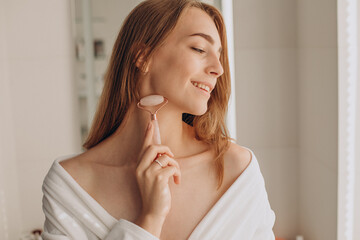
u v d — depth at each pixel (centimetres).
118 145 81
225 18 216
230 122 221
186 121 89
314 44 182
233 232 76
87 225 76
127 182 78
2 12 227
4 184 225
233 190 78
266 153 221
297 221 225
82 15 230
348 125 152
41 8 231
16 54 232
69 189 79
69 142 242
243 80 217
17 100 235
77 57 234
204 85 73
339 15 149
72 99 239
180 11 72
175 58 72
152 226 70
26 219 244
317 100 181
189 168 80
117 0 229
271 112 219
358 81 149
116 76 81
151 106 76
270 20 213
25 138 239
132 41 76
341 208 156
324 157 173
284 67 216
